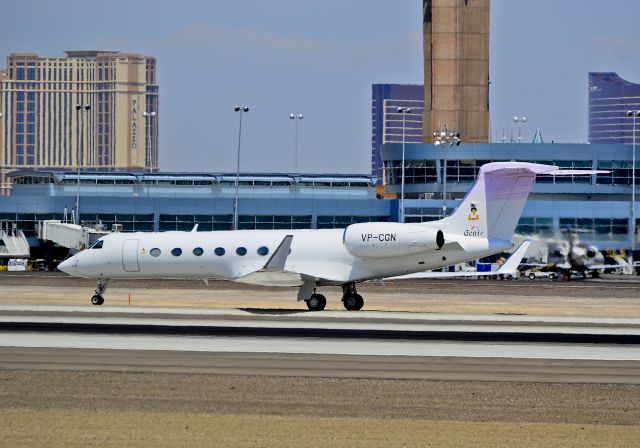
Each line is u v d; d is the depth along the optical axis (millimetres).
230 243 181000
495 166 171750
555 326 147375
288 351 118438
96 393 94438
